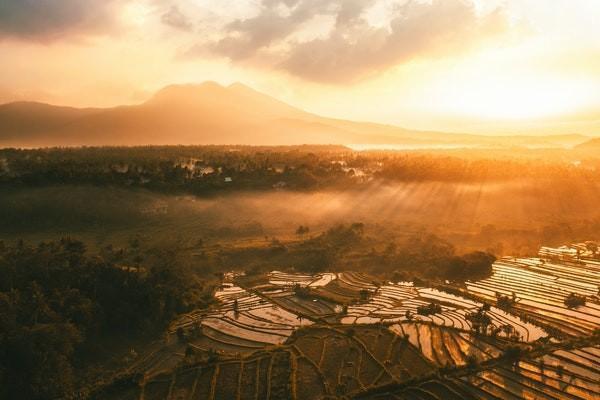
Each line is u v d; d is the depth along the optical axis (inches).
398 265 4714.6
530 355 2869.1
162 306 3476.9
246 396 2514.8
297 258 4884.4
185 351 3016.7
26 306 3043.8
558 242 5723.4
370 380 2632.9
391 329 3255.4
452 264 4505.4
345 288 4131.4
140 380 2684.5
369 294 3949.3
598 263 4869.6
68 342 2851.9
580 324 3331.7
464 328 3267.7
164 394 2571.4
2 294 2977.4
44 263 3577.8
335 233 5634.8
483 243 5654.5
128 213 6264.8
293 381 2608.3
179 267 3996.1
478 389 2539.4
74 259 3737.7
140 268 3895.2
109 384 2652.6
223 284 4281.5
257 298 3922.2
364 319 3444.9
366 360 2842.0
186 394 2556.6
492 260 4621.1
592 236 5954.7
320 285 4220.0
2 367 2593.5
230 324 3408.0
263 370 2753.4
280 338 3174.2
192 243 5315.0
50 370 2682.1
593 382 2596.0
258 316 3545.8
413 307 3686.0
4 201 6023.6
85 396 2578.7
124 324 3341.5
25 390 2593.5
